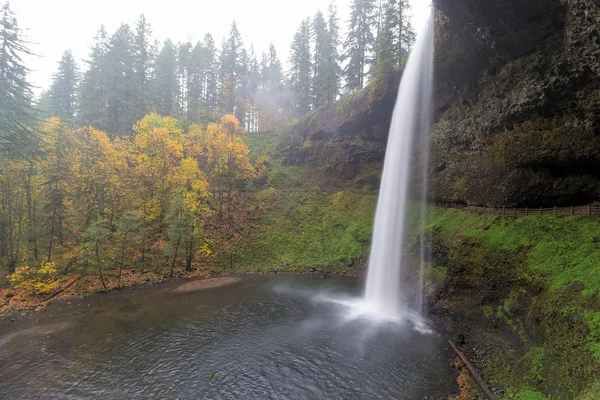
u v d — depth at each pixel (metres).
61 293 26.64
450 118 31.97
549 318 14.27
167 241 36.09
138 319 21.95
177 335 19.39
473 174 28.81
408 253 29.77
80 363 15.99
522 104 23.06
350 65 53.31
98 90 50.44
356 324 21.23
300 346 18.00
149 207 35.78
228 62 67.38
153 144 36.84
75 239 31.52
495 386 13.67
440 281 24.55
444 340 18.75
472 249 22.64
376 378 14.73
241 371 15.36
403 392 13.62
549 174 22.34
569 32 18.03
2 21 27.52
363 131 46.97
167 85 63.09
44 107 58.56
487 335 18.19
